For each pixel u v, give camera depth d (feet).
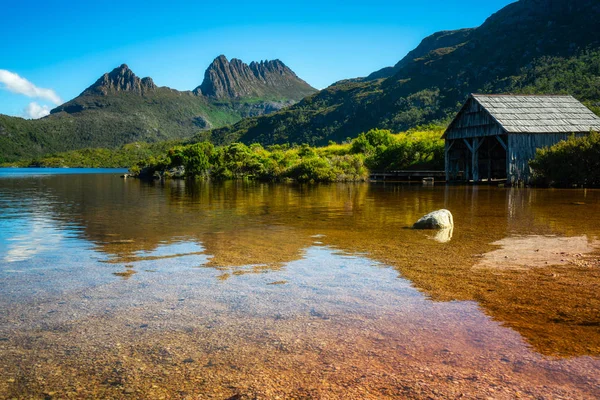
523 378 11.68
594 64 341.62
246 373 12.03
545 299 18.16
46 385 11.46
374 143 213.87
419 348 13.53
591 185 98.73
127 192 101.96
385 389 11.16
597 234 34.55
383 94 626.23
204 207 61.57
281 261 25.76
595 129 110.01
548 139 110.52
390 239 33.14
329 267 24.13
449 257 26.43
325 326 15.37
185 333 14.79
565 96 121.70
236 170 198.70
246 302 18.04
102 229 39.75
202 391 11.10
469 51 607.37
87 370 12.24
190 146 215.92
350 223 42.88
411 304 17.67
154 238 34.42
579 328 15.07
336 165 154.71
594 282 20.65
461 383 11.43
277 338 14.34
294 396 10.84
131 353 13.29
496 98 118.01
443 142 173.99
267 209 57.93
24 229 40.14
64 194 95.25
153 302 18.11
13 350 13.51
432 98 537.65
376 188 108.27
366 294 19.08
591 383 11.41
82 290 19.92
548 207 56.44
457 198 73.82
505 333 14.66
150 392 11.08
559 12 544.62
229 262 25.58
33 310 17.17
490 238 33.14
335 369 12.23
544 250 28.32
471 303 17.76
